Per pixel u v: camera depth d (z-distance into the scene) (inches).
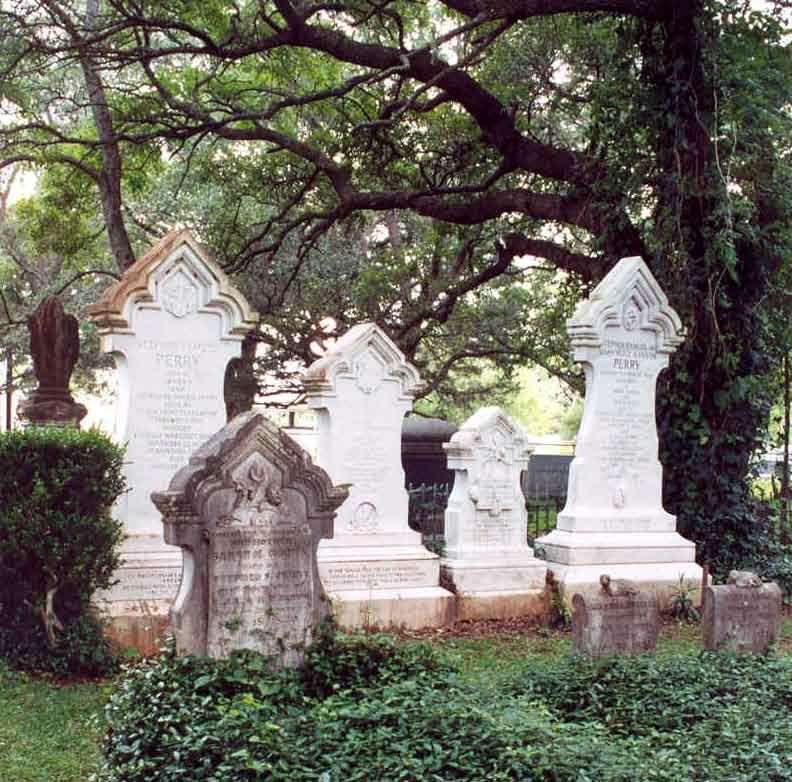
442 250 1050.7
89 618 428.8
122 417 488.1
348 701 309.7
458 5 708.7
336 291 1157.7
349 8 745.0
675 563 599.5
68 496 422.3
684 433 670.5
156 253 497.0
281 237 985.5
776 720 328.8
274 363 1169.4
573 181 751.7
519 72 845.8
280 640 343.6
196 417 502.9
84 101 1072.2
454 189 837.8
